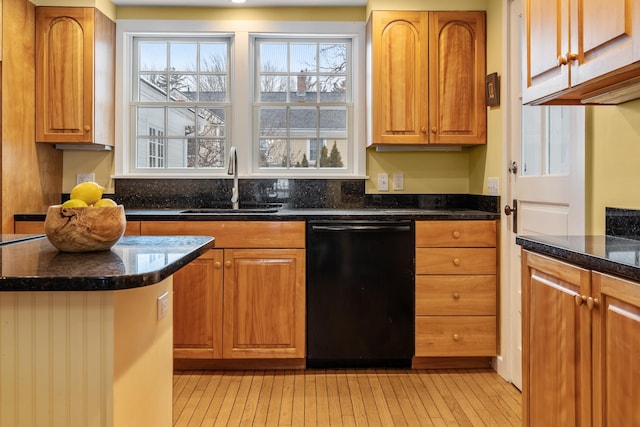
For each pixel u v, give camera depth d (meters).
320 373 2.77
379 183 3.40
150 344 1.32
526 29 1.79
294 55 3.47
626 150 1.67
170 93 3.47
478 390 2.53
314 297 2.74
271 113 3.47
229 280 2.73
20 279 0.97
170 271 1.12
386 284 2.75
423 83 3.03
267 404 2.36
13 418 1.05
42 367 1.05
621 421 1.11
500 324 2.74
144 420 1.27
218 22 3.34
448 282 2.76
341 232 2.73
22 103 2.85
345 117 3.48
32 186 2.96
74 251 1.30
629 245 1.43
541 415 1.52
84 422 1.05
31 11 2.93
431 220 2.75
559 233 2.13
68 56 2.98
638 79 1.37
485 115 3.01
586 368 1.26
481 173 3.11
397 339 2.76
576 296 1.30
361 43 3.36
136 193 3.36
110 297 1.04
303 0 3.25
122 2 3.26
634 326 1.06
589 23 1.38
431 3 3.03
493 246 2.77
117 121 3.33
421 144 3.07
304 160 3.48
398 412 2.27
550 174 2.23
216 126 3.47
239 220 2.72
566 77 1.51
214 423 2.16
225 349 2.74
